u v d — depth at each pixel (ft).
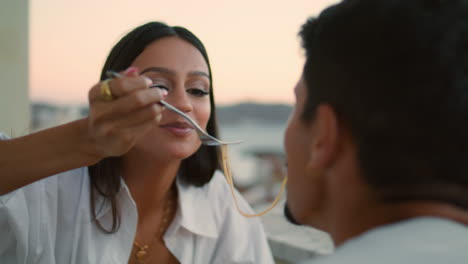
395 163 1.23
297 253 4.25
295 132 1.62
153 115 1.96
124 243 3.25
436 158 1.22
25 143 2.06
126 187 3.18
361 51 1.26
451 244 1.13
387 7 1.26
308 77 1.50
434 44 1.19
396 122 1.21
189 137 2.95
